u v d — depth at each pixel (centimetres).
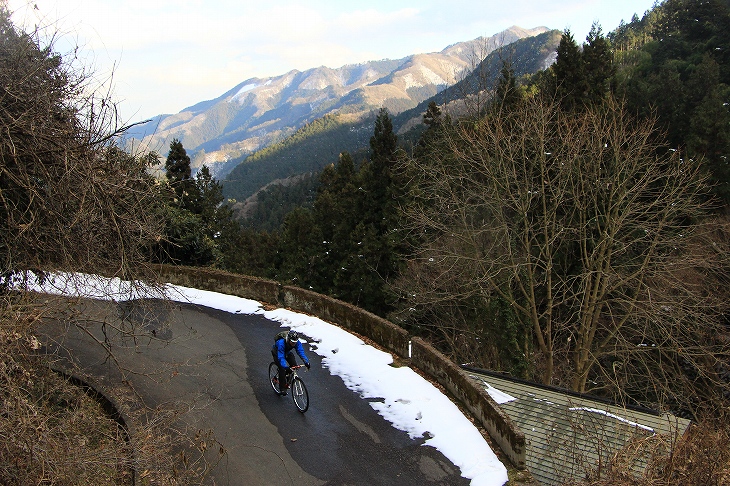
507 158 1975
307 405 1032
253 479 848
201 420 1010
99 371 1152
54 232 761
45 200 749
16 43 775
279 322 1512
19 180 738
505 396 1317
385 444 947
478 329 2148
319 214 3816
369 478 855
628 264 1988
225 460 894
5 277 761
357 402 1091
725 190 2441
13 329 633
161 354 1282
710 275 2094
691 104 2995
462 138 2139
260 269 4325
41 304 715
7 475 558
